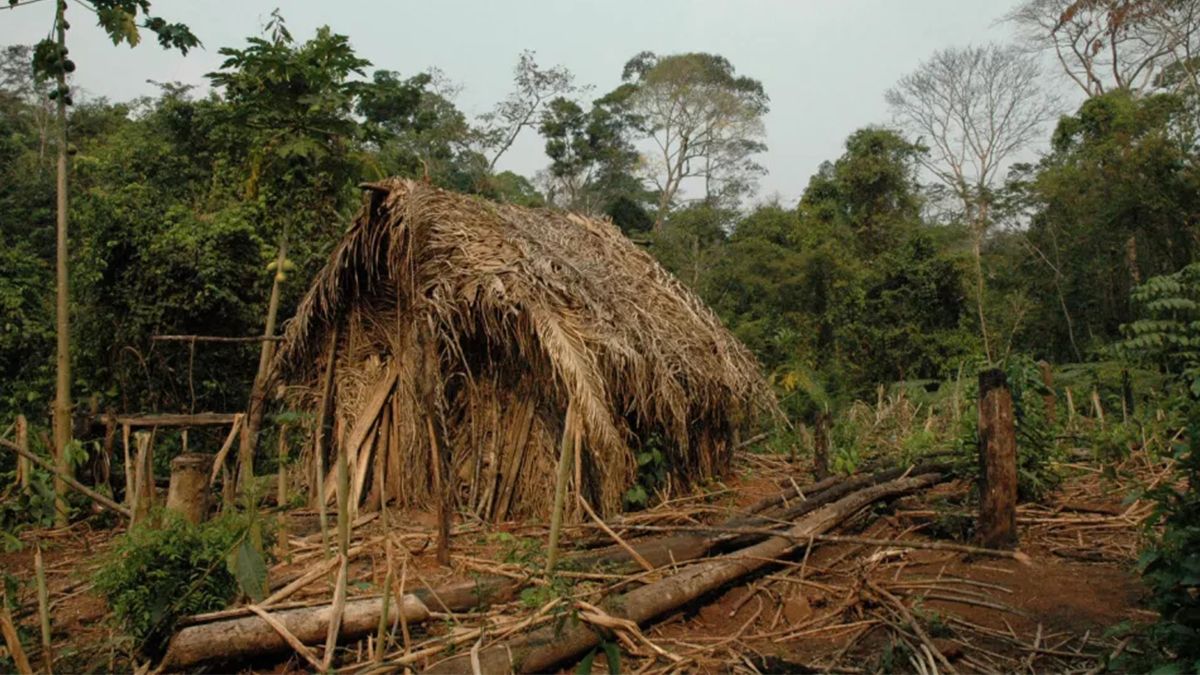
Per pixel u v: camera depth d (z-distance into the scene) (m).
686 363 7.03
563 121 34.16
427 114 25.08
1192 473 3.66
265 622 4.08
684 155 38.66
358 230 7.11
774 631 4.68
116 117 25.83
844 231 25.66
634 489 6.86
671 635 4.62
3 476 7.14
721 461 8.31
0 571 5.39
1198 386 5.39
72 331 9.77
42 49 7.23
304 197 9.96
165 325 9.54
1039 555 5.88
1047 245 23.95
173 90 22.91
